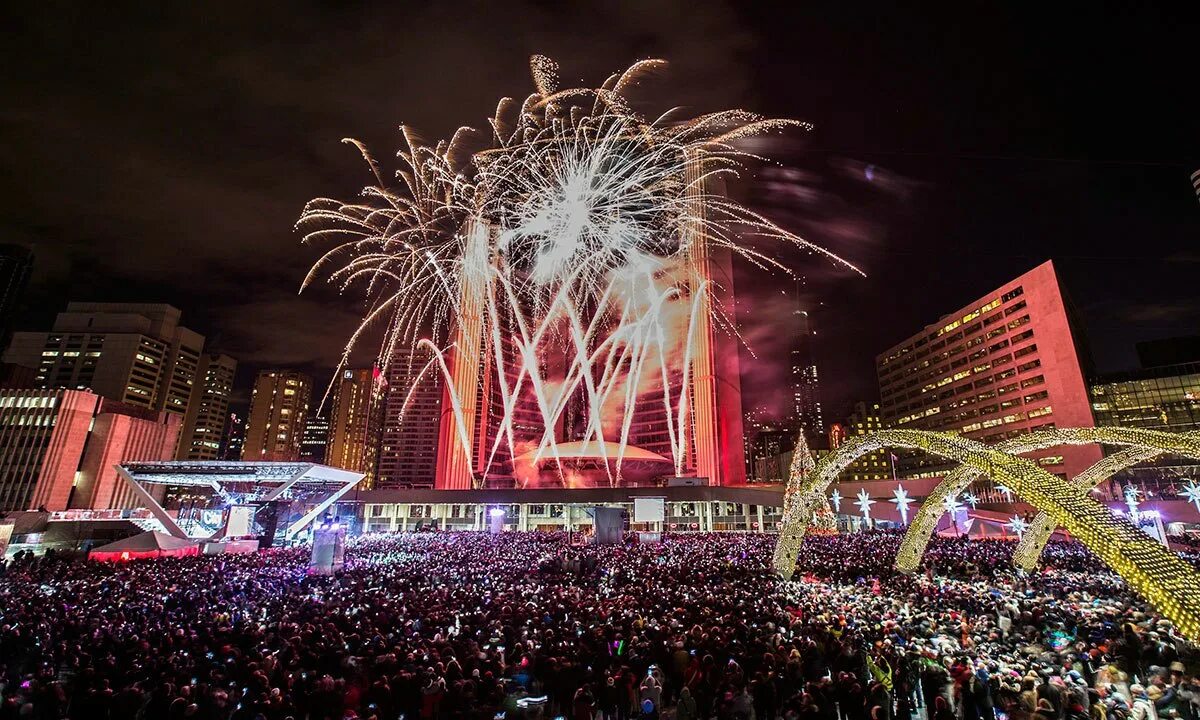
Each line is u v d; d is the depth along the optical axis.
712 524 104.00
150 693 13.06
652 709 13.20
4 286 192.75
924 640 16.78
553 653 15.62
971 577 34.59
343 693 13.30
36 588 29.58
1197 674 15.07
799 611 22.06
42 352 172.50
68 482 107.50
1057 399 118.62
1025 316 127.69
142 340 178.75
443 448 166.75
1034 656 16.02
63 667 15.95
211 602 24.64
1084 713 12.02
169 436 127.31
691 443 167.12
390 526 107.06
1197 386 109.75
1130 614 21.38
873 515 95.06
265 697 12.40
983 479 107.06
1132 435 28.53
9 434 107.19
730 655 15.69
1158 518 50.06
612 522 60.94
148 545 51.44
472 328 172.25
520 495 105.69
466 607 22.52
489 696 12.99
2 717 12.32
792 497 37.16
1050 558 43.00
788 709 12.31
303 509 74.50
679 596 25.30
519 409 191.50
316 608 22.45
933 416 155.50
